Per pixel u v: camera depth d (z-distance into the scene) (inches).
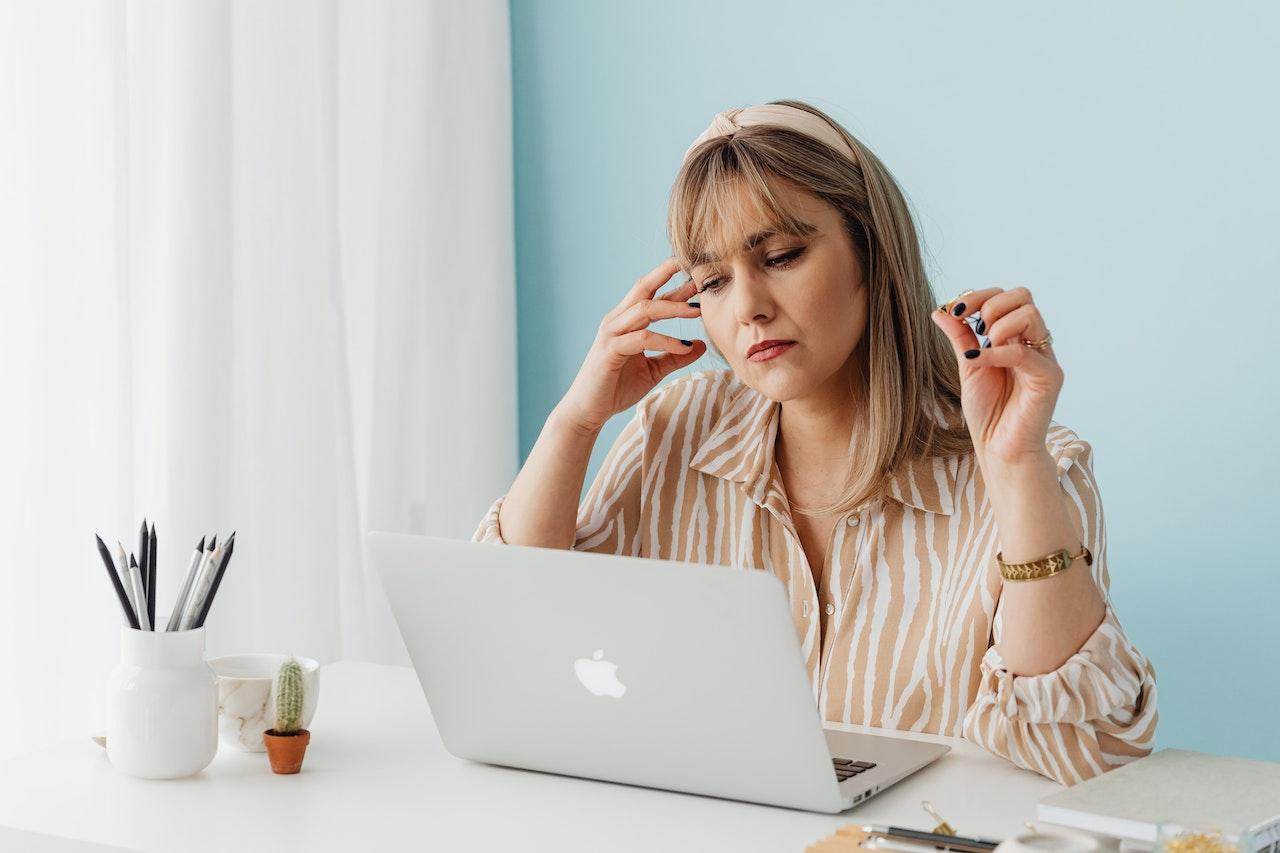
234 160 76.2
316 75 81.0
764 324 51.4
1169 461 80.8
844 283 52.0
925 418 54.5
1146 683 42.8
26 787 40.3
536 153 99.7
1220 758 39.7
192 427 71.8
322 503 80.7
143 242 72.0
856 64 88.2
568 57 98.0
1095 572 48.8
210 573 41.9
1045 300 83.7
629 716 39.3
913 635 52.4
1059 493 43.1
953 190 86.0
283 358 79.2
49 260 66.2
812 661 54.4
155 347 72.5
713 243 51.9
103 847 35.6
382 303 89.4
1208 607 80.0
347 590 83.7
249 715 43.5
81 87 67.7
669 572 36.6
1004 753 42.6
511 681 40.9
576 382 56.9
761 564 56.9
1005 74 84.0
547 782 41.4
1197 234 79.4
